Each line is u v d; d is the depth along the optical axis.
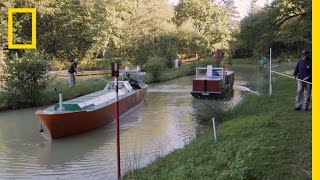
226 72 24.77
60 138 12.45
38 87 18.72
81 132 13.07
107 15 42.97
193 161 7.76
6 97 18.06
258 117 11.58
